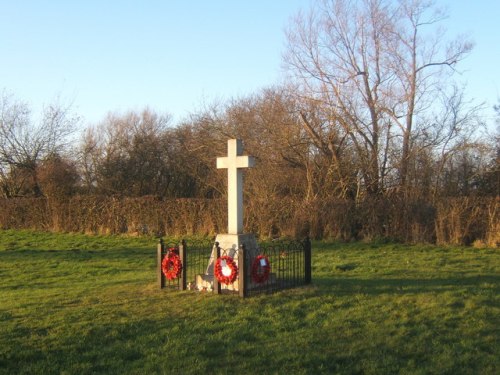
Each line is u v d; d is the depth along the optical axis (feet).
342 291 32.81
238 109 102.63
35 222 90.17
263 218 70.85
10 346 22.44
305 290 32.78
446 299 30.37
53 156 116.88
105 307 29.43
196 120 111.34
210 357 21.02
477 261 48.29
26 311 28.78
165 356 20.99
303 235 68.44
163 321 26.14
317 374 19.20
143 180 140.56
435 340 22.77
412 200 64.49
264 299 30.37
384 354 21.08
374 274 41.29
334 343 22.47
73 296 33.58
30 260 54.60
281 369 19.53
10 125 113.60
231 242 34.32
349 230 66.54
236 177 35.09
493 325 25.07
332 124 81.05
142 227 79.05
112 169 138.21
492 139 77.30
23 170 114.52
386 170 79.20
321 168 83.15
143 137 145.28
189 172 128.16
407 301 30.04
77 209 84.48
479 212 60.23
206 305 29.14
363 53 81.61
